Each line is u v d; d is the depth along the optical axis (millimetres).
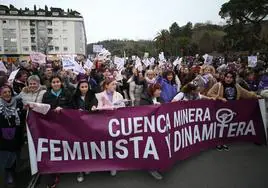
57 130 4621
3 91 4621
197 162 5520
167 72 6906
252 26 44406
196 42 71688
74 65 9562
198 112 5852
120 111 4750
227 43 50094
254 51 45906
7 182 4727
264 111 6602
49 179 4930
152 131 4836
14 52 81438
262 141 6598
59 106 4895
